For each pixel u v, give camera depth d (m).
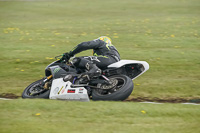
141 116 19.42
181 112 20.30
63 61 25.25
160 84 30.16
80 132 16.61
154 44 48.47
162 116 19.62
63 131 16.70
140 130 17.00
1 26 66.19
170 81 31.06
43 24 69.56
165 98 26.58
